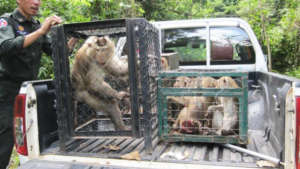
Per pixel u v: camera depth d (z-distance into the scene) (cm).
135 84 222
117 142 258
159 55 297
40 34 264
